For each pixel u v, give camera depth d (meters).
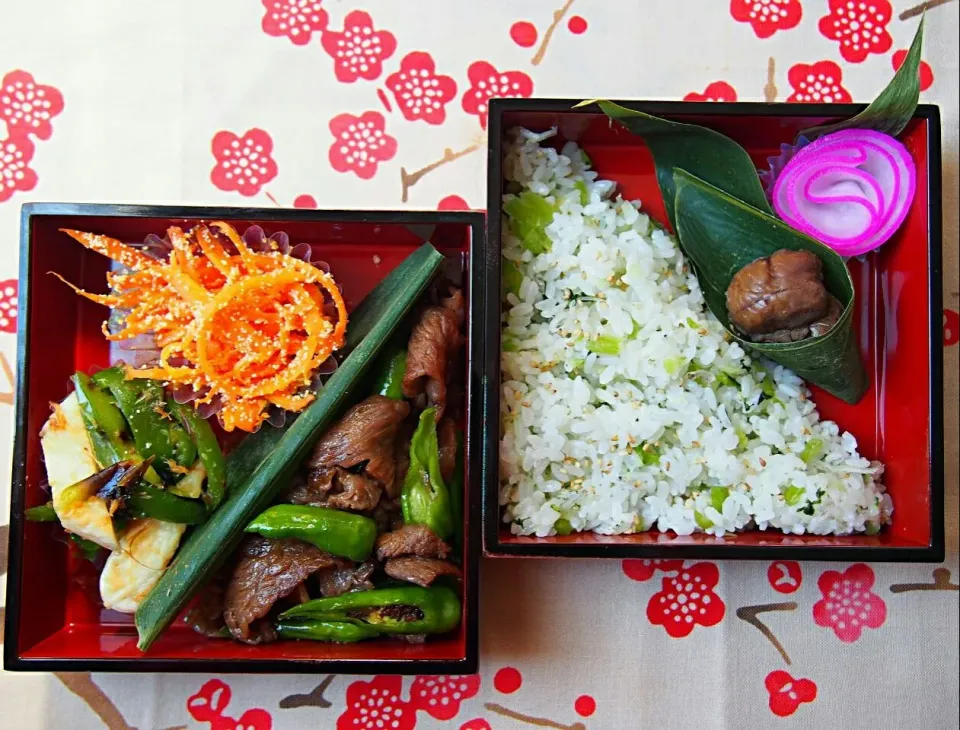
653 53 0.40
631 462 0.37
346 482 0.35
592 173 0.39
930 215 0.36
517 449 0.37
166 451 0.36
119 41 0.40
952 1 0.40
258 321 0.36
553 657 0.39
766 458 0.37
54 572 0.37
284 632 0.36
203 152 0.39
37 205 0.35
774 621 0.39
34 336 0.35
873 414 0.39
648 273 0.37
